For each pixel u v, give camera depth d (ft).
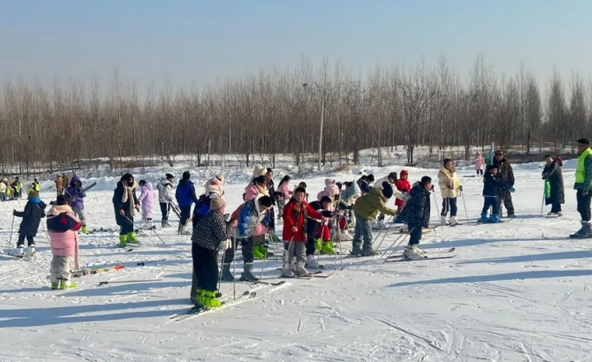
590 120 205.98
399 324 23.59
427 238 44.91
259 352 21.01
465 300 26.58
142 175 140.05
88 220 70.03
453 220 51.60
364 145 191.42
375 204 38.17
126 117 191.11
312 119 169.37
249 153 178.70
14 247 49.42
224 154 186.29
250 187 39.19
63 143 175.52
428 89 194.80
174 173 142.00
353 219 49.98
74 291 31.71
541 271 31.37
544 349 20.07
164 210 60.59
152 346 22.21
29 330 24.82
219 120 182.91
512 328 22.41
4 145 177.88
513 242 41.27
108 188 125.29
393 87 195.93
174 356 20.99
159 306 28.09
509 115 188.96
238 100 189.37
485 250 38.60
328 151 180.96
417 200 36.60
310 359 20.03
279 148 173.88
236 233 31.27
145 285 32.68
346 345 21.33
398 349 20.67
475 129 185.98
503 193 55.01
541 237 43.14
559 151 181.16
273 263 38.06
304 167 147.74
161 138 188.03
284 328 23.76
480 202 71.82
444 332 22.34
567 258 34.68
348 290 29.63
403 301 26.96
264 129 169.17
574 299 25.94
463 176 120.26
